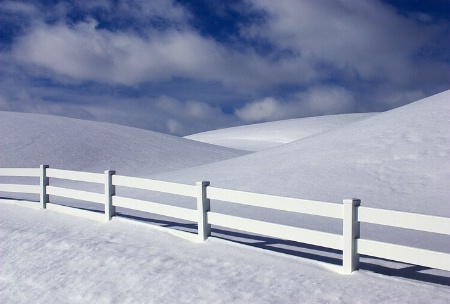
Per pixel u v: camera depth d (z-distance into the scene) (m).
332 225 10.80
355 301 6.04
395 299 5.95
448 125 19.98
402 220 6.41
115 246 9.17
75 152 36.72
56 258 9.12
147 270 7.87
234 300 6.55
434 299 5.86
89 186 23.50
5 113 48.88
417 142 18.84
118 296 7.34
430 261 6.21
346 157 18.98
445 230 6.04
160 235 9.65
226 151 51.69
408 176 15.73
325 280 6.75
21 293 8.17
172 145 47.44
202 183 8.91
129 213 12.98
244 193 8.22
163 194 17.36
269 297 6.47
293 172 18.22
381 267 7.31
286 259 7.71
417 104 26.70
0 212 13.29
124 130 50.38
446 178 15.06
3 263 9.38
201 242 8.95
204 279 7.28
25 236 10.49
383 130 21.77
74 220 11.64
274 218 11.78
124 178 10.73
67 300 7.61
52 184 25.38
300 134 92.12
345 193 14.62
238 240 9.31
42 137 39.00
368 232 10.00
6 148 35.00
